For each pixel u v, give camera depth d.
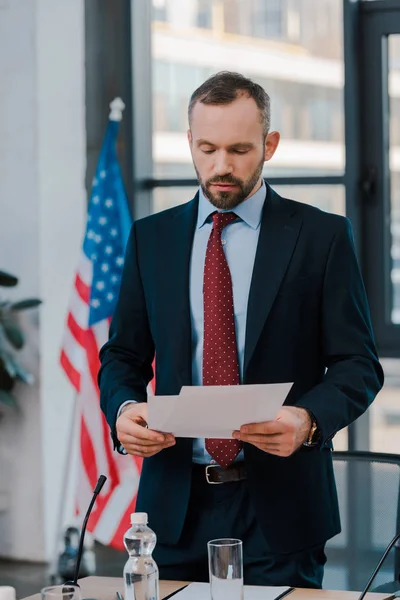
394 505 2.72
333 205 5.18
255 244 2.55
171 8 5.37
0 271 5.02
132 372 2.62
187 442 2.45
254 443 2.23
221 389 2.06
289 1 5.17
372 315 5.22
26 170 5.29
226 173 2.41
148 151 5.47
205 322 2.50
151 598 1.96
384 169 5.18
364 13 5.16
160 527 2.46
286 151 5.22
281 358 2.46
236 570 1.87
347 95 5.10
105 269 4.65
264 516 2.39
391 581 2.72
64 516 5.39
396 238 5.20
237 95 2.40
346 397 2.38
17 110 5.29
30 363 5.31
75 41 5.34
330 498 2.51
